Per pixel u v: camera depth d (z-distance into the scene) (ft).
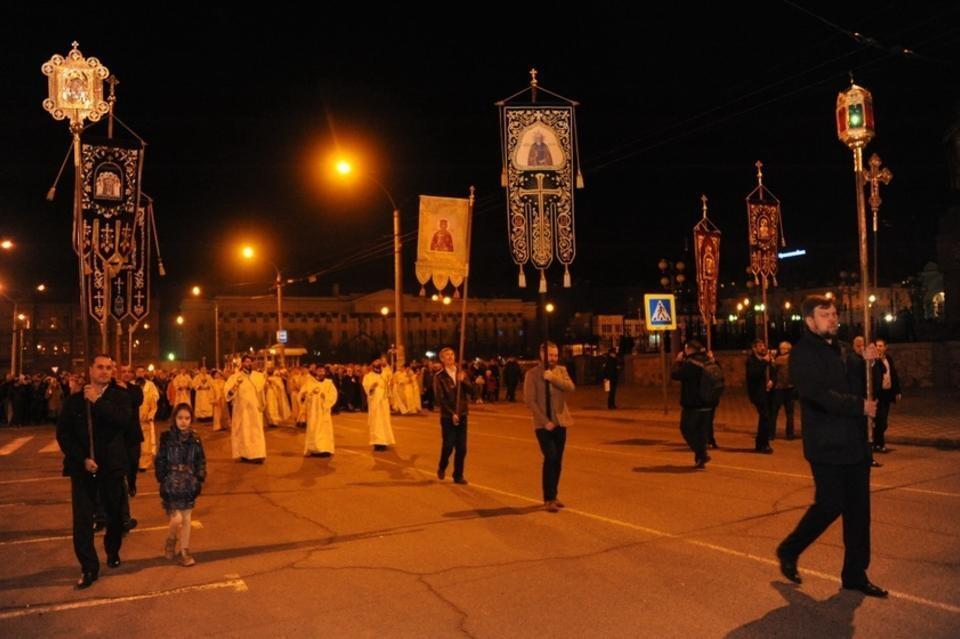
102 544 29.04
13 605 21.90
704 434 41.65
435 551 26.05
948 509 29.73
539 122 40.86
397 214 96.17
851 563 20.45
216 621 20.04
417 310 378.12
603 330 242.99
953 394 81.25
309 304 372.79
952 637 17.39
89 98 30.01
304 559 25.79
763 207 64.75
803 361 20.25
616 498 33.88
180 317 353.51
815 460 20.27
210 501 37.32
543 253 40.19
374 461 50.14
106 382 24.79
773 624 18.35
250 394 52.34
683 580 21.93
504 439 60.13
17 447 69.77
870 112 25.62
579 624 18.80
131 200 35.47
